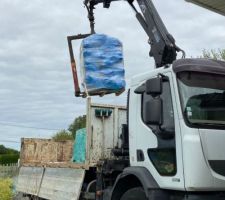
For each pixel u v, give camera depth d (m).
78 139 6.92
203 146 4.48
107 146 6.54
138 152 5.23
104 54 6.49
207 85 4.79
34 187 8.31
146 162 5.06
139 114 5.26
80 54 6.59
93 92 6.46
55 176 7.38
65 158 8.69
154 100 4.73
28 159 9.41
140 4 6.19
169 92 4.81
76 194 6.46
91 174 6.49
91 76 6.39
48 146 9.16
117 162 5.95
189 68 4.75
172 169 4.67
